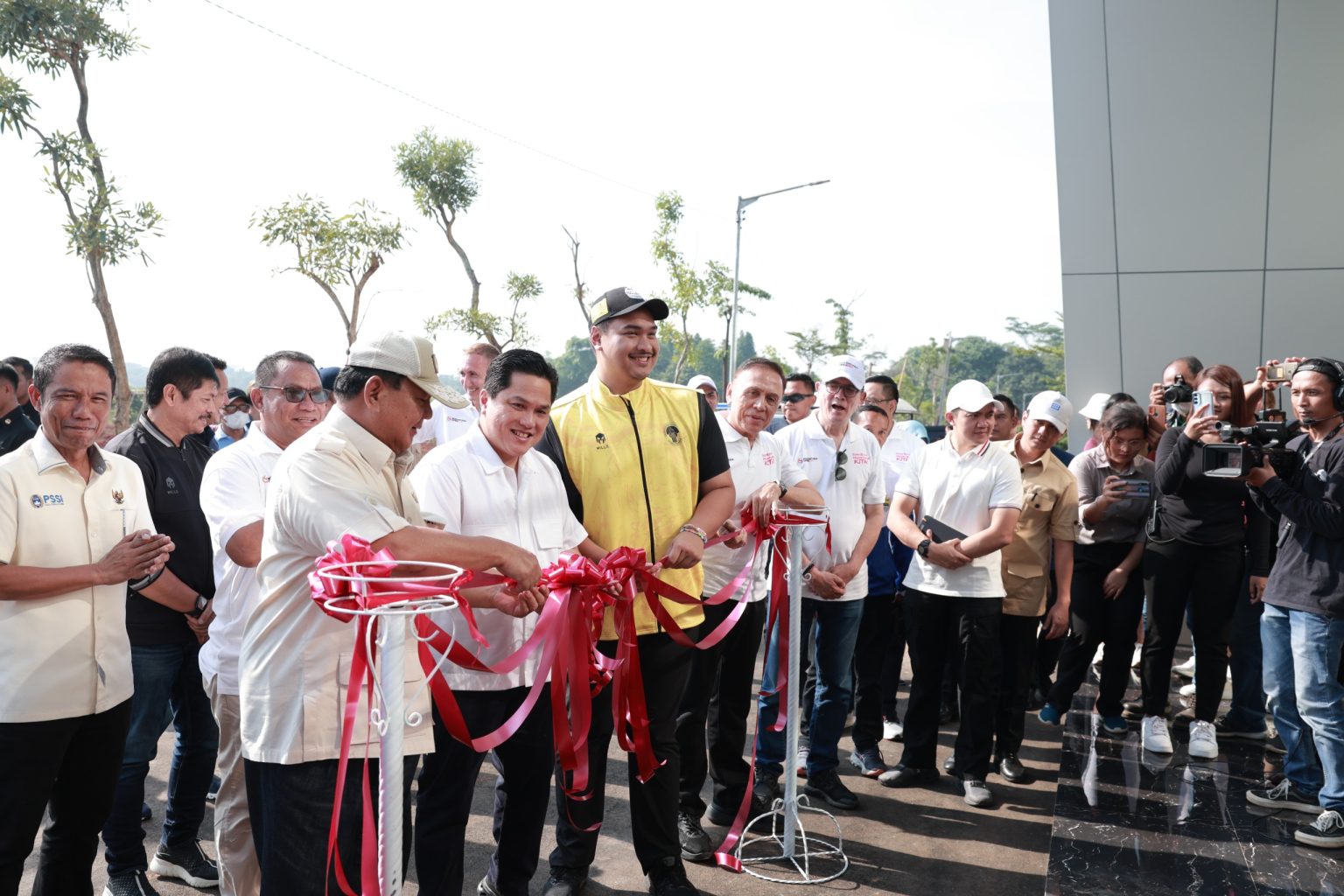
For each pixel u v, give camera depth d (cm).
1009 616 452
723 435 357
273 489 211
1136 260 755
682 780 361
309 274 1978
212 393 333
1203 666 458
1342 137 701
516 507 281
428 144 2659
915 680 434
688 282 3055
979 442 423
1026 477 459
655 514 308
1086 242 766
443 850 270
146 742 313
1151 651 464
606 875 343
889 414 555
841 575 394
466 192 2697
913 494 446
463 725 219
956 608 423
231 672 276
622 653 278
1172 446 451
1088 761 441
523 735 280
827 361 425
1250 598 464
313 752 207
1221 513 450
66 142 1380
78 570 248
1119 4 742
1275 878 326
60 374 253
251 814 222
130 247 1413
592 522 308
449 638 219
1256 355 735
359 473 209
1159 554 459
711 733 386
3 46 1405
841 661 407
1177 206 743
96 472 266
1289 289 722
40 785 248
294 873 208
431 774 272
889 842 375
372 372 212
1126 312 761
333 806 196
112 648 262
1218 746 463
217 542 275
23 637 246
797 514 329
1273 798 391
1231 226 732
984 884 341
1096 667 603
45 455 256
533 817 289
